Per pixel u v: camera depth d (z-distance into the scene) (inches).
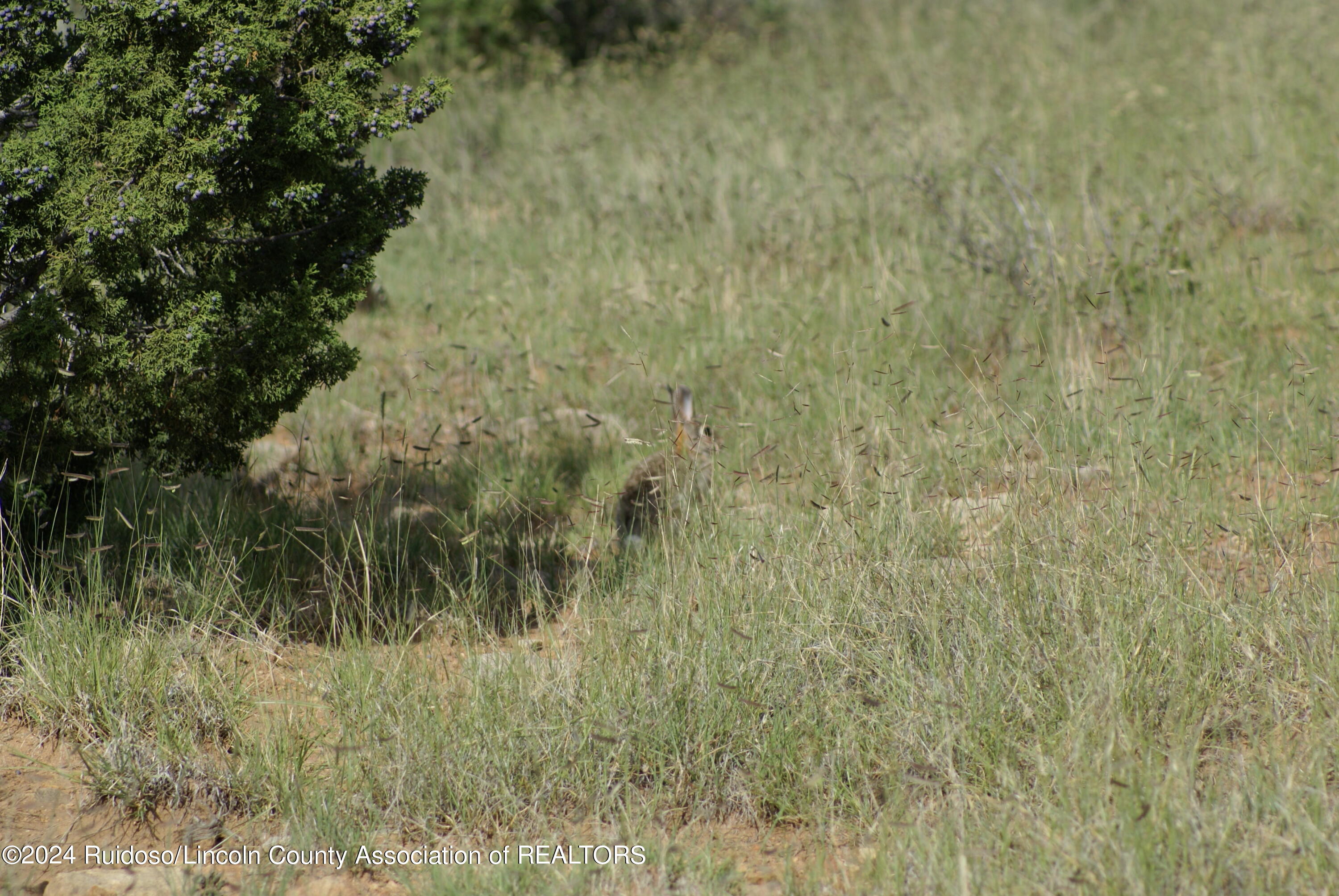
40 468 640.4
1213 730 565.0
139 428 654.5
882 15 2778.1
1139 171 1560.0
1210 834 464.1
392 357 1269.7
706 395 1083.9
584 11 2628.0
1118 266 1189.7
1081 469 767.7
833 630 633.6
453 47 2389.3
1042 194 1455.5
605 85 2338.8
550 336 1293.1
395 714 606.5
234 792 572.1
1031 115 1823.3
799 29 2753.4
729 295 1282.0
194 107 554.9
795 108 2031.3
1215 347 1098.7
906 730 569.6
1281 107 1697.8
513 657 631.8
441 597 755.4
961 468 802.2
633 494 895.7
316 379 650.8
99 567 663.8
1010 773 527.8
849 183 1572.3
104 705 602.9
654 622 641.6
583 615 685.9
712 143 1797.5
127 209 545.3
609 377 1185.4
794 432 962.1
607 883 494.9
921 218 1445.6
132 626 646.5
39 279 588.7
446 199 1756.9
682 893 484.4
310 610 755.4
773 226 1471.5
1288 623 619.5
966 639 620.4
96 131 562.6
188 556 740.0
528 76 2386.8
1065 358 1033.5
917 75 2186.3
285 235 619.5
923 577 663.1
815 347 1147.3
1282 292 1162.6
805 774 563.2
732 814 563.2
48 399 604.4
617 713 587.2
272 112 588.7
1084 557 658.8
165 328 589.9
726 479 861.8
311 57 614.9
